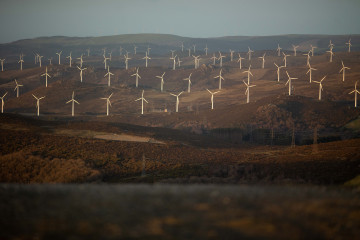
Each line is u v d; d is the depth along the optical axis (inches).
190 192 4746.6
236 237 3447.3
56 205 4126.5
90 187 5152.6
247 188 5177.2
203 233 3489.2
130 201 4291.3
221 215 3900.1
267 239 3452.3
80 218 3747.5
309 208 4227.4
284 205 4279.0
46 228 3511.3
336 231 3772.1
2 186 5191.9
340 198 4719.5
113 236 3378.4
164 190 4874.5
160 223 3661.4
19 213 3873.0
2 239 3289.9
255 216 3909.9
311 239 3558.1
